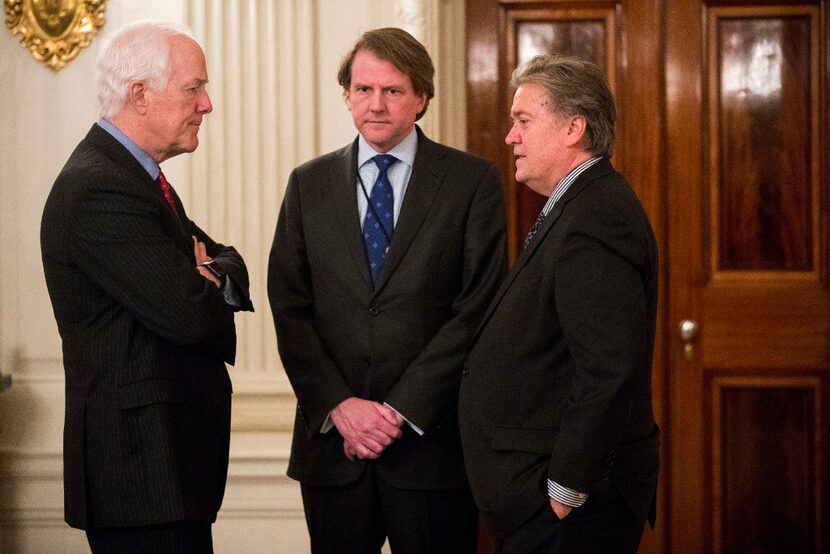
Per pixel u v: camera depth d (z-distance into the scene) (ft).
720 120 12.56
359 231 8.75
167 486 7.32
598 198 7.10
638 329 6.90
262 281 11.80
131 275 7.23
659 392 12.71
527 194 12.66
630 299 6.91
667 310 12.68
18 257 11.97
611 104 7.55
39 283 11.98
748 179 12.59
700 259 12.61
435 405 8.36
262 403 11.86
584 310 6.92
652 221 12.60
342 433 8.50
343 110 11.79
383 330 8.59
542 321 7.26
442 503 8.63
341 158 9.04
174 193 8.32
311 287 9.04
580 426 6.86
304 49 11.73
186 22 11.67
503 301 7.54
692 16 12.48
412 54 8.55
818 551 12.62
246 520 11.51
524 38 12.56
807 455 12.64
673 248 12.64
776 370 12.60
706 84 12.55
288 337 8.78
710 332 12.66
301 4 11.70
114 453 7.36
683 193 12.60
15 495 11.69
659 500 12.74
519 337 7.35
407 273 8.61
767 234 12.60
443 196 8.75
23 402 11.94
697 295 12.64
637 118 12.55
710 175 12.58
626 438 7.32
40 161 11.91
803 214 12.55
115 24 11.80
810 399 12.62
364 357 8.62
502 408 7.41
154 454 7.33
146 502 7.32
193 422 7.67
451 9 12.26
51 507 11.66
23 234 11.96
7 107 11.91
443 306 8.74
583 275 6.95
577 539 7.16
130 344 7.40
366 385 8.63
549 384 7.30
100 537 7.49
